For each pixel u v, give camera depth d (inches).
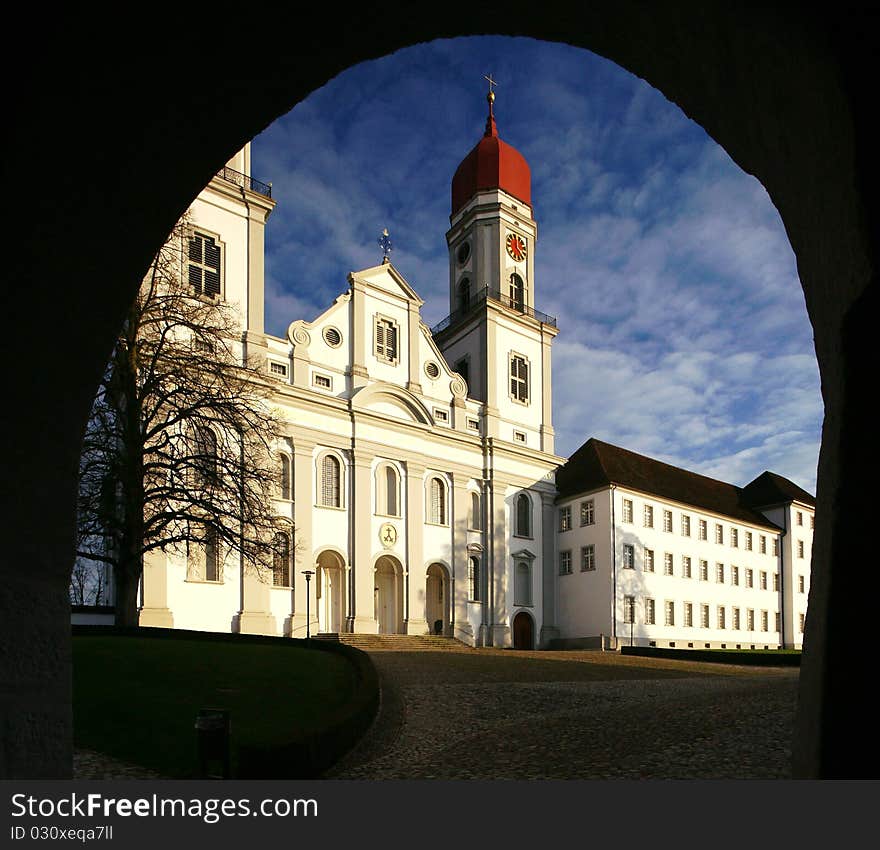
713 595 2277.3
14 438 197.9
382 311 1827.0
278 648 908.6
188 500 876.6
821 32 137.3
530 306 2161.7
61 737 207.5
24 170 181.0
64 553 215.5
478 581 1908.2
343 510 1649.9
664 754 417.7
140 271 219.6
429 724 576.4
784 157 164.7
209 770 404.5
